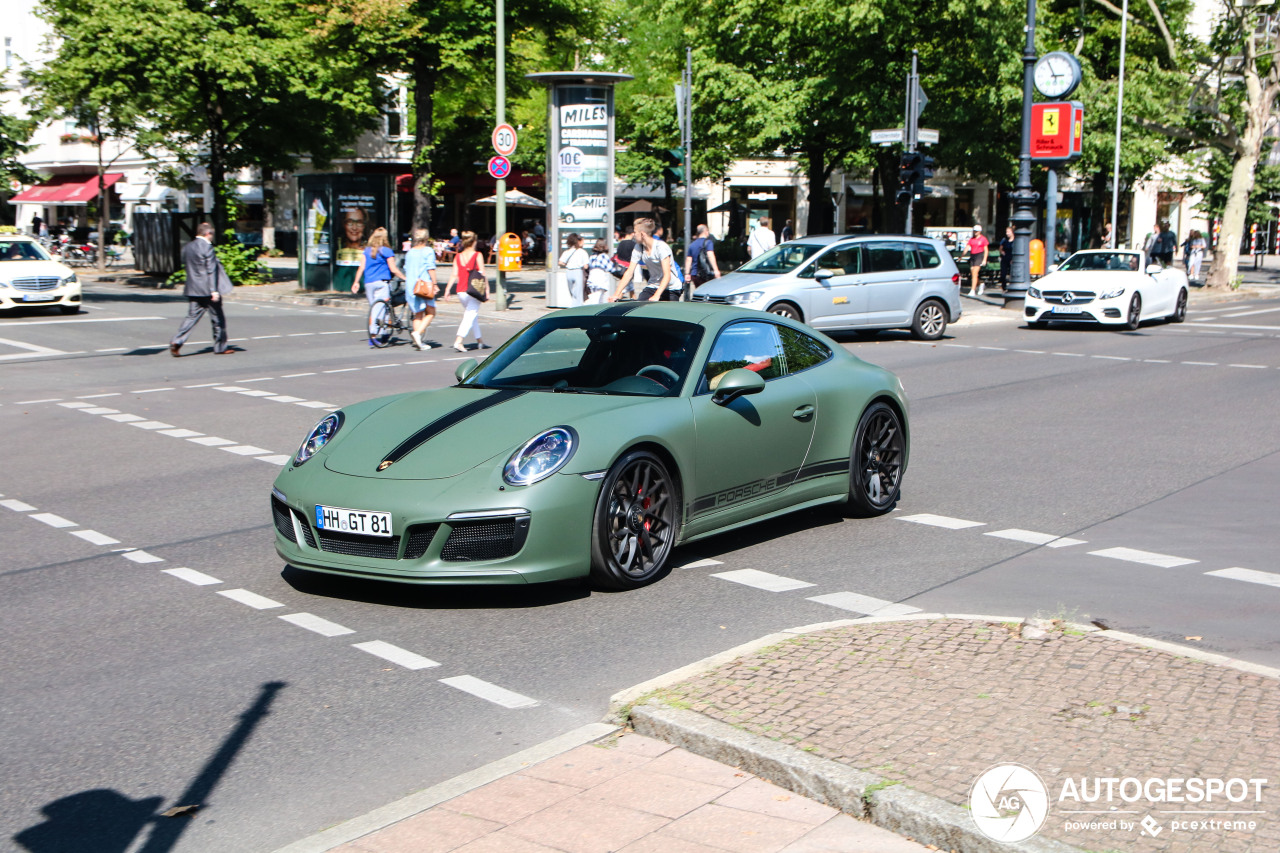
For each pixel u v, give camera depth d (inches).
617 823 137.5
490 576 219.9
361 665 198.7
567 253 905.5
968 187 2394.2
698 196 2204.7
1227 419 465.1
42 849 137.6
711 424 255.4
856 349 733.3
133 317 928.9
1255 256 1978.3
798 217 2343.8
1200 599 232.2
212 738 169.0
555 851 131.6
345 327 865.5
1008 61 1224.2
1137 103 1389.0
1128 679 171.3
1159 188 2206.0
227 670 196.9
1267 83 1343.5
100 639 213.5
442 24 1211.9
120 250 1744.6
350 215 1146.0
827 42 1277.1
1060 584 243.8
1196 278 1552.7
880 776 139.6
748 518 271.0
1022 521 302.8
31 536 293.1
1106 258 910.4
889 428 311.6
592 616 223.8
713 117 1384.1
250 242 2039.9
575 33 1403.8
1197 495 331.3
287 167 1392.7
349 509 224.1
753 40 1380.4
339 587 245.9
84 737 169.6
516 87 1453.0
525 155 1883.6
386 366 639.1
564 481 225.0
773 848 130.8
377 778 155.6
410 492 221.9
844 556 267.6
